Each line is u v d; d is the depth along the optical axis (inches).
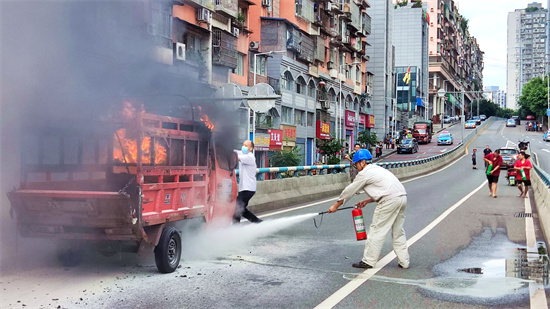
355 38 2463.1
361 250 351.6
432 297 236.4
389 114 3016.7
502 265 308.2
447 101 5570.9
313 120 1934.1
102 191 268.2
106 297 229.6
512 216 556.7
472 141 3120.1
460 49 6358.3
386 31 2947.8
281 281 263.7
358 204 311.7
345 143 2255.2
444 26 5182.1
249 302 225.1
